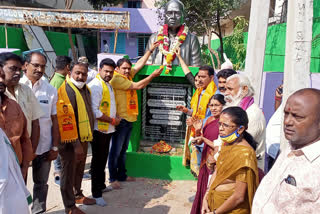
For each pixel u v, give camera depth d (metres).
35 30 13.31
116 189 3.96
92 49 19.23
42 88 3.10
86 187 4.00
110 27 6.84
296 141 1.27
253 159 1.85
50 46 14.07
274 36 9.04
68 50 16.20
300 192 1.20
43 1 15.49
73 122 2.94
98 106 3.41
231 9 12.55
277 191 1.32
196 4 11.90
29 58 2.96
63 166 2.98
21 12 6.85
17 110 2.39
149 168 4.36
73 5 18.20
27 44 12.70
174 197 3.73
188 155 4.04
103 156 3.48
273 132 3.46
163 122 4.65
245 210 1.92
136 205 3.51
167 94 4.55
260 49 3.35
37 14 6.88
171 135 4.70
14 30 12.20
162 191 3.91
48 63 13.45
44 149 3.13
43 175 3.18
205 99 3.41
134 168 4.41
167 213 3.33
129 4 21.16
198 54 4.48
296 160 1.27
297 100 1.25
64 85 3.00
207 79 3.46
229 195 1.94
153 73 3.92
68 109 2.92
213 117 2.86
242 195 1.85
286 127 1.30
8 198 1.94
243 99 2.43
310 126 1.23
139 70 4.23
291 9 2.72
